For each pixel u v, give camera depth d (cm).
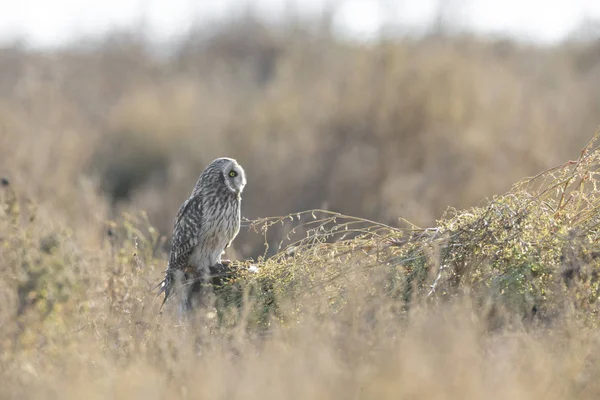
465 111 3412
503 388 990
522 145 3148
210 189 1744
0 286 1370
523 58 4378
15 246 1455
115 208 3250
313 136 3588
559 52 4503
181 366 1102
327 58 4359
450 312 1195
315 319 1239
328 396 987
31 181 2972
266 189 3384
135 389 1043
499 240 1382
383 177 3225
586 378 1054
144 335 1302
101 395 1045
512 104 3422
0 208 1594
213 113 4038
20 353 1236
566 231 1380
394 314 1268
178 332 1306
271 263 1512
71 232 1747
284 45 5472
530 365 1066
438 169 3142
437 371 1030
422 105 3466
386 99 3547
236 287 1479
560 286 1283
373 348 1112
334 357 1082
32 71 5150
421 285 1373
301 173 3366
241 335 1223
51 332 1288
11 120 3734
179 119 4022
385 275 1370
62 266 1433
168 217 3175
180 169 3597
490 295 1268
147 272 1711
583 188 1507
